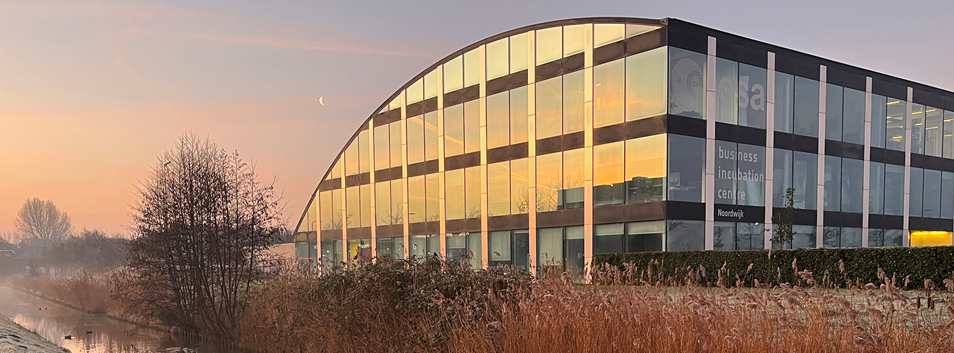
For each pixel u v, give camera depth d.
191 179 16.42
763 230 22.75
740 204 22.20
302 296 12.54
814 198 24.50
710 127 21.59
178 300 16.95
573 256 23.56
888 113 27.39
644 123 21.33
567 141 24.08
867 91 26.59
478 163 28.08
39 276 50.19
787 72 24.03
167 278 17.02
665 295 7.56
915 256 11.24
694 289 7.87
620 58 22.31
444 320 8.59
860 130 26.28
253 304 15.28
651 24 21.34
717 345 5.89
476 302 8.59
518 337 7.49
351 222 36.41
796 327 5.89
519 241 25.94
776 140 23.45
